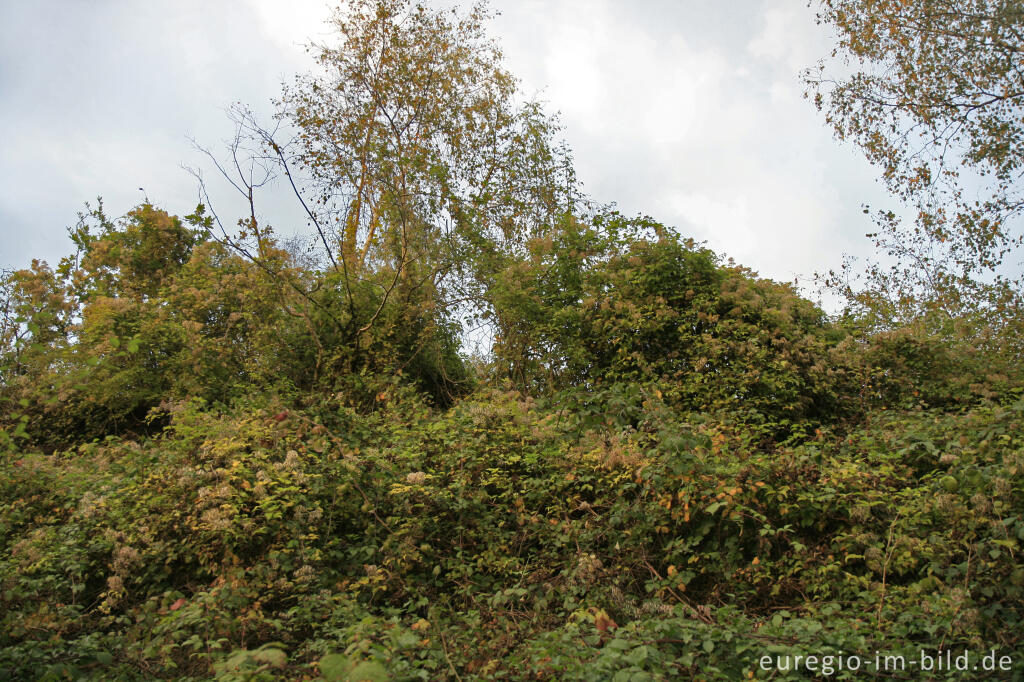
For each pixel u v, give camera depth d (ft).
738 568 17.38
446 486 21.98
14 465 25.77
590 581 17.17
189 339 43.09
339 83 48.29
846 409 36.40
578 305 43.52
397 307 47.65
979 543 14.37
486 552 19.39
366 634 12.66
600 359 41.81
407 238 47.16
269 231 44.29
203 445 23.34
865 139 49.70
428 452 24.44
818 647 12.22
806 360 36.83
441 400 49.24
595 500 21.18
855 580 15.88
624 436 22.35
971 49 45.27
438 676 12.59
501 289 45.60
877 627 13.74
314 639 15.49
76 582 18.44
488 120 54.44
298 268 47.34
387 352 45.03
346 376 42.70
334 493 20.71
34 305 22.00
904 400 36.55
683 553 18.33
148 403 43.65
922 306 46.91
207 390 41.91
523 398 39.09
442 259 49.11
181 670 14.05
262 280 44.45
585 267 45.73
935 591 14.82
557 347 42.37
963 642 12.99
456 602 17.90
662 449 20.38
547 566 19.04
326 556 18.72
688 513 18.10
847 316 45.16
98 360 20.53
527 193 55.31
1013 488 15.87
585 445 23.16
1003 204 46.37
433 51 50.55
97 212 53.06
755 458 20.61
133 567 18.30
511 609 17.07
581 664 11.52
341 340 45.93
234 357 44.50
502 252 51.42
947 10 45.39
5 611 15.02
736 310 38.96
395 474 22.41
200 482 20.38
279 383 41.52
